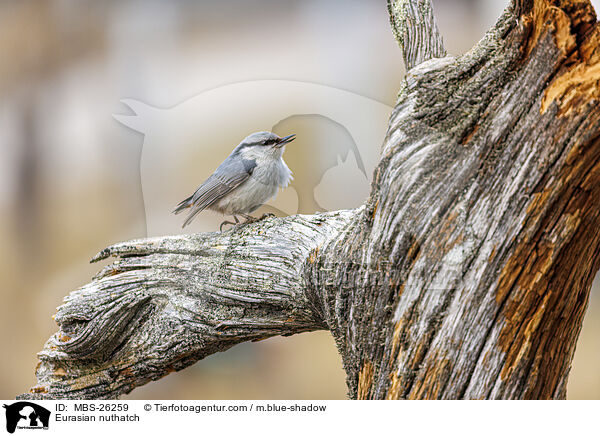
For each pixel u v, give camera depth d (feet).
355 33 21.24
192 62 24.98
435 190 9.52
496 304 9.23
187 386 27.48
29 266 31.45
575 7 8.91
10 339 30.96
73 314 13.94
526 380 9.46
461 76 9.85
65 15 32.76
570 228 9.02
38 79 33.27
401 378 9.87
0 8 35.35
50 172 31.89
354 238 11.03
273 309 13.02
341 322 11.25
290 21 22.00
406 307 9.82
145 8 29.27
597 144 8.62
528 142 9.05
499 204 9.17
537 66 9.21
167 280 13.83
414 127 9.83
